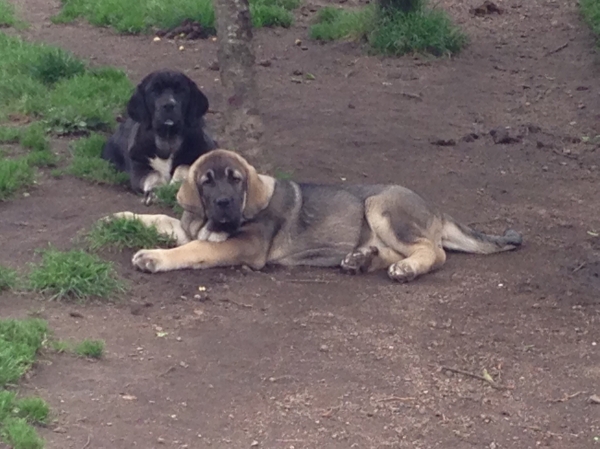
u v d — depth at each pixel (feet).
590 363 20.10
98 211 22.90
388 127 27.04
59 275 20.67
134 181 23.77
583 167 25.80
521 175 25.31
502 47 31.78
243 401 19.10
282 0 34.14
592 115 28.07
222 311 20.65
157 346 19.88
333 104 28.09
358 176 24.81
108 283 20.79
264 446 18.51
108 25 32.07
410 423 18.97
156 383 19.25
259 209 21.56
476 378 19.72
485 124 27.48
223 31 23.53
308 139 26.27
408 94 28.71
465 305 21.06
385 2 31.50
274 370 19.61
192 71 29.35
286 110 27.66
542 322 20.83
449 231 22.31
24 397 18.74
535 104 28.58
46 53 28.04
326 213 21.79
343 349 20.06
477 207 23.97
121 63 29.66
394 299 21.09
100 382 19.16
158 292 20.94
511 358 20.11
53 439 18.28
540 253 22.48
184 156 23.76
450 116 27.78
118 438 18.40
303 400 19.17
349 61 30.53
